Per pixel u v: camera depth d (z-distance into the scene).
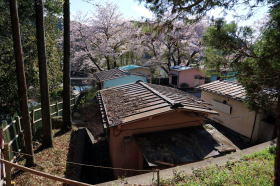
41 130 9.19
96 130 11.73
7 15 8.66
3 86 9.00
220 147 6.10
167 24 3.22
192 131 6.93
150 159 5.37
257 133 9.28
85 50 22.64
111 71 18.05
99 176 7.25
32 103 11.12
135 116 6.58
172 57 25.33
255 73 2.67
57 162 6.98
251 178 4.21
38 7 6.81
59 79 12.59
